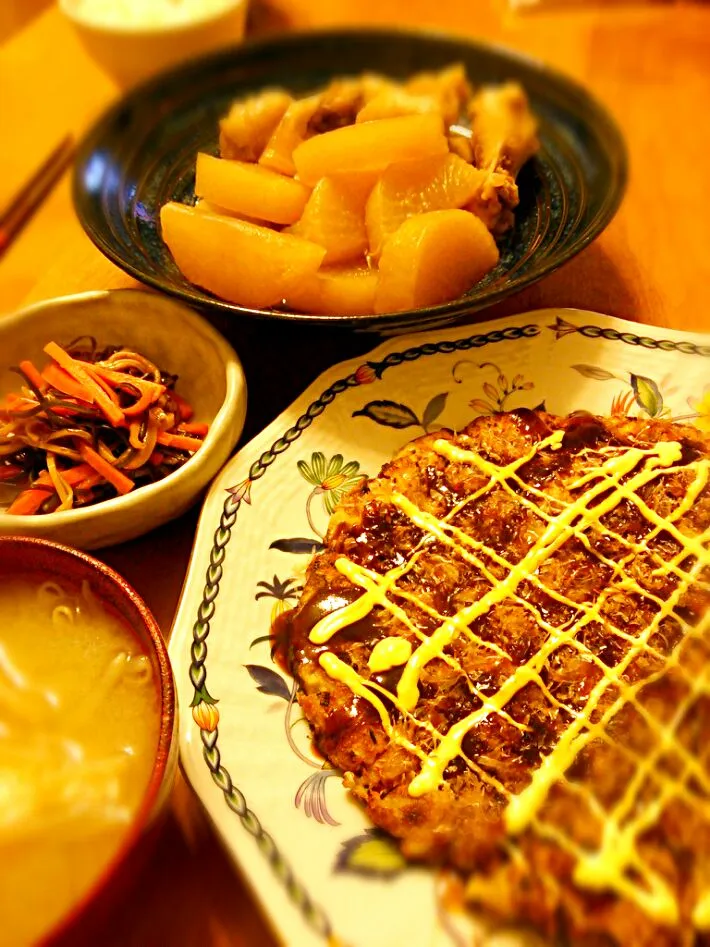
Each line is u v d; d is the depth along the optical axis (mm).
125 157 352
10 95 443
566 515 259
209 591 244
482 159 337
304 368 312
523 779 213
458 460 275
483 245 300
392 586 246
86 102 436
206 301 270
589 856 200
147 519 250
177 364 299
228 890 204
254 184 313
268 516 262
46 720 198
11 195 378
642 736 218
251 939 197
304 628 240
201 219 290
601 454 275
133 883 176
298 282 288
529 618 239
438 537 257
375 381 293
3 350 293
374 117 340
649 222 352
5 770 191
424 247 282
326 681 229
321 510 267
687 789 208
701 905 193
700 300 325
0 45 510
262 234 287
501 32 467
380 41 401
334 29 402
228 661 232
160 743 185
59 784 188
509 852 201
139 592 258
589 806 207
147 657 201
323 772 216
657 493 264
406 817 207
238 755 215
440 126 317
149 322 295
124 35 405
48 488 265
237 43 395
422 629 238
